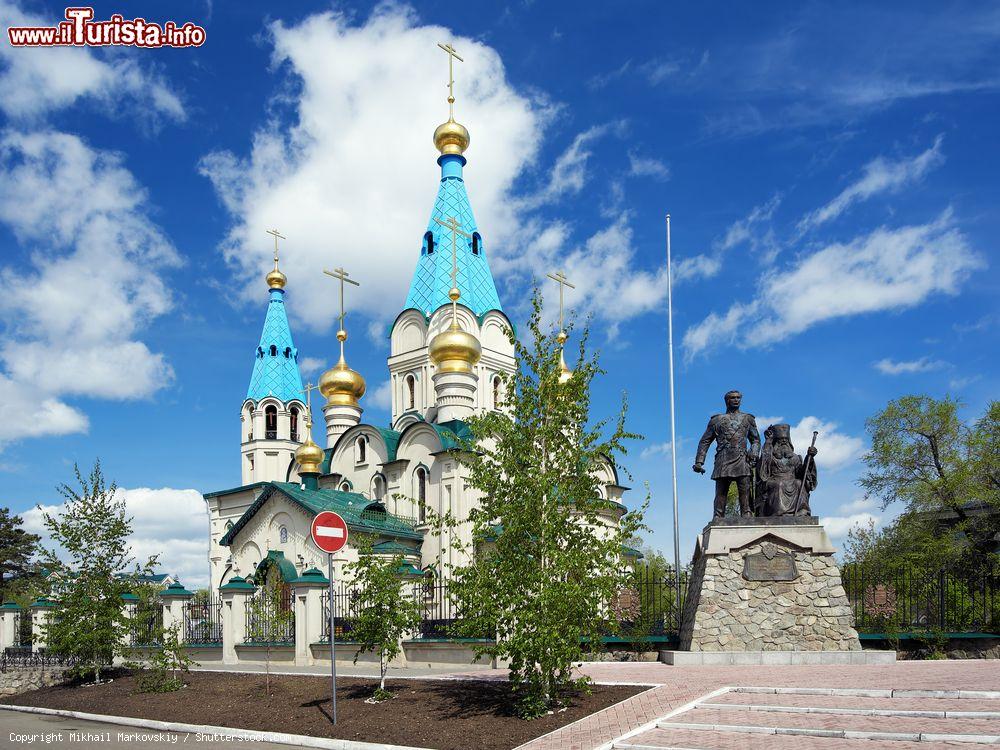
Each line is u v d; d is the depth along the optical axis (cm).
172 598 3631
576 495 1728
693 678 1950
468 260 5441
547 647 1591
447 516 1848
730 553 2358
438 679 2156
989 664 2117
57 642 2697
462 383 4725
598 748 1359
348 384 5728
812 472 2453
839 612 2283
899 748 1248
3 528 6381
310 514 4209
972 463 4050
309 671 2688
